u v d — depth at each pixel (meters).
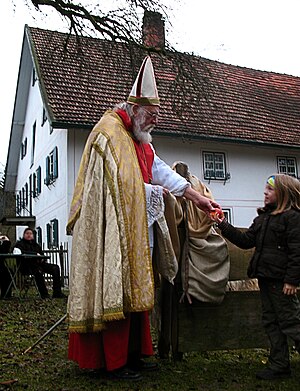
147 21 11.11
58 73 16.77
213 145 17.80
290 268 3.62
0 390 3.56
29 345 5.35
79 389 3.52
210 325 4.29
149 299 3.71
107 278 3.62
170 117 17.11
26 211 24.83
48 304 9.77
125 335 3.75
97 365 3.76
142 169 4.13
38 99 21.25
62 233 16.25
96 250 3.74
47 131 19.14
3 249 11.56
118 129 4.03
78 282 3.70
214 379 3.79
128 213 3.78
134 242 3.77
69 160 15.47
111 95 16.56
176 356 4.37
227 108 19.38
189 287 4.12
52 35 13.80
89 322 3.66
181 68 11.52
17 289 11.22
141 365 4.07
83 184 3.94
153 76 4.24
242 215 18.06
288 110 21.11
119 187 3.79
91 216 3.80
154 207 3.98
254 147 18.58
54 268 11.43
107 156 3.87
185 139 16.77
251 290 4.45
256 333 4.38
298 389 3.49
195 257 4.18
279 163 19.17
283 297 3.70
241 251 4.55
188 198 4.24
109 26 10.77
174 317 4.27
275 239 3.75
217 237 4.30
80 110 15.59
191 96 11.99
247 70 23.06
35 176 21.95
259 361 4.47
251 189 18.33
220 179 17.77
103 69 17.50
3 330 6.51
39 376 3.95
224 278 4.16
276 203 3.88
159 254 4.07
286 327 3.70
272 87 22.50
